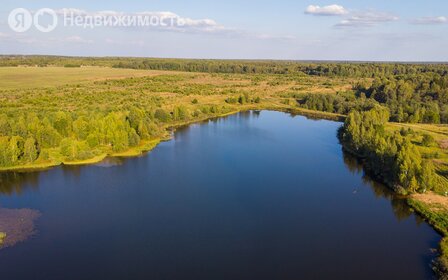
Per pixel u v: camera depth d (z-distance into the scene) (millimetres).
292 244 69688
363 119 143875
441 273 59406
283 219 79188
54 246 68375
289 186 96938
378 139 109625
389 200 88938
